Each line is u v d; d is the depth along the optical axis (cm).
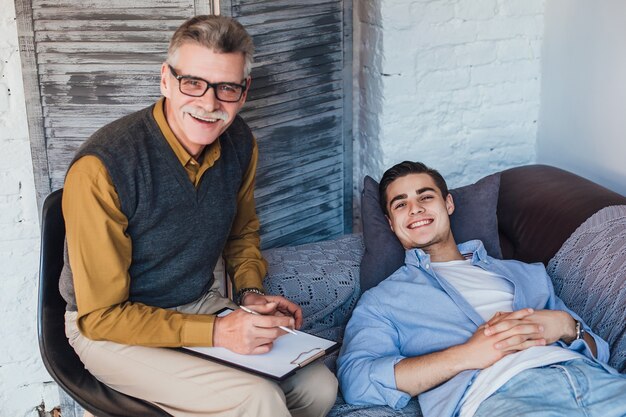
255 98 270
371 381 205
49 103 237
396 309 220
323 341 193
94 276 184
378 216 246
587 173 289
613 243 226
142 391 192
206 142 190
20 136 252
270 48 269
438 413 196
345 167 313
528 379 191
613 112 272
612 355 214
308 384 195
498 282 226
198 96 184
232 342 185
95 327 187
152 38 237
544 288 227
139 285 198
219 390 183
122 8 233
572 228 240
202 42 182
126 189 185
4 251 260
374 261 243
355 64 303
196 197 197
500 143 312
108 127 191
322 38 288
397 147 298
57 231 200
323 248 259
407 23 285
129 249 189
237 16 254
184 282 204
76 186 182
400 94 292
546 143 310
